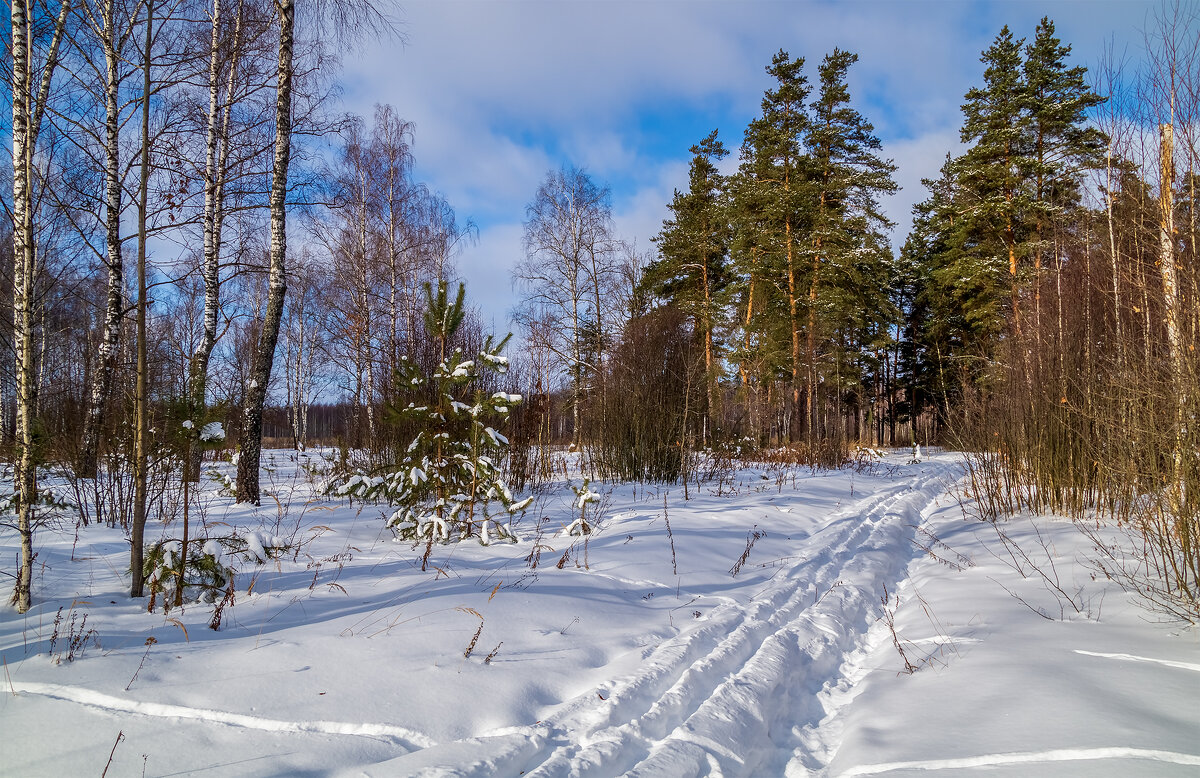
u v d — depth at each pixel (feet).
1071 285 28.76
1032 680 10.88
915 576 21.09
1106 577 17.16
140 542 14.21
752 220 81.61
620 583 17.11
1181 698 9.84
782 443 72.28
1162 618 14.08
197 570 14.24
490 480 19.54
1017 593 16.89
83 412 29.17
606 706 9.98
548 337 73.82
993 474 28.84
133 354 22.45
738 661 12.70
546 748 8.86
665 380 39.50
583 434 44.24
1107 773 7.71
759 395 67.82
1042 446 26.89
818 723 11.16
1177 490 15.31
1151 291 17.97
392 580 15.70
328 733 8.85
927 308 110.42
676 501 30.68
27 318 14.29
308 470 32.96
